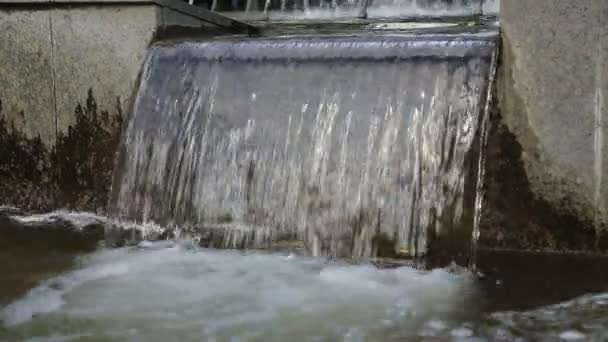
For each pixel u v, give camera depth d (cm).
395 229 438
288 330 362
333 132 462
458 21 734
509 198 450
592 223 435
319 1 831
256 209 478
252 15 861
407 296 396
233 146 490
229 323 372
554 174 440
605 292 388
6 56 577
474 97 434
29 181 587
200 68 521
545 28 430
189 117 511
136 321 377
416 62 458
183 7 590
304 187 464
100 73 553
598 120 425
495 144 449
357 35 511
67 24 555
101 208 564
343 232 451
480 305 379
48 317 382
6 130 588
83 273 448
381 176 444
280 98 487
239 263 461
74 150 569
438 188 430
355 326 362
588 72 424
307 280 427
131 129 529
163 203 508
